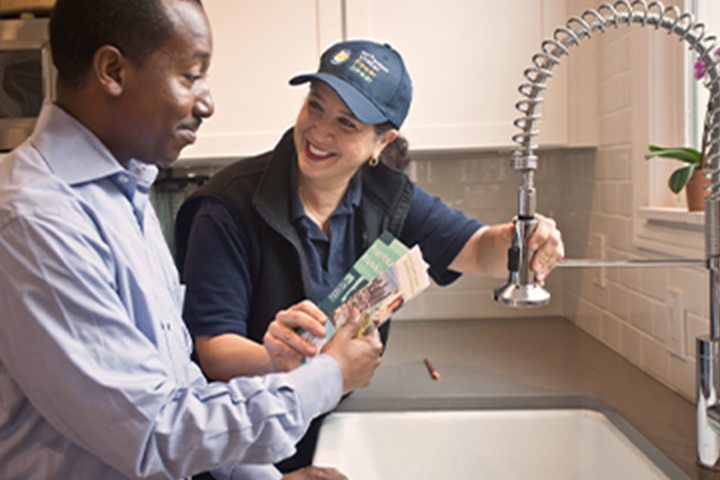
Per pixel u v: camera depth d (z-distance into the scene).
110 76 0.69
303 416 0.76
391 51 1.20
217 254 1.16
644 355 1.53
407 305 2.20
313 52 1.78
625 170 1.61
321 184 1.23
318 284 1.26
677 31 0.93
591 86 1.77
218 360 1.09
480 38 1.75
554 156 2.14
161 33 0.68
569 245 2.07
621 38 1.61
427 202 1.45
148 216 0.90
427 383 1.47
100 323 0.63
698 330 1.27
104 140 0.74
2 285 0.62
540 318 2.17
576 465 1.30
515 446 1.32
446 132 1.77
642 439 1.14
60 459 0.68
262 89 1.79
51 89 1.87
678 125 1.44
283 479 1.05
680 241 1.31
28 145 0.71
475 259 1.40
